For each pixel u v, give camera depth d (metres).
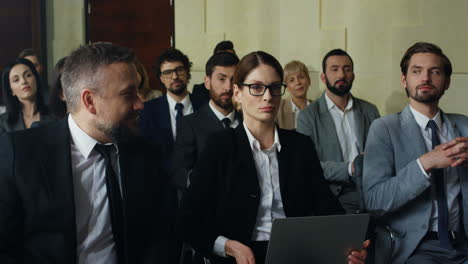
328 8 5.95
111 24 7.04
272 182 2.59
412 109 3.14
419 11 5.62
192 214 2.51
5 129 4.34
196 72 6.61
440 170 2.97
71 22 7.07
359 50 5.82
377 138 3.10
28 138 2.08
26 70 4.33
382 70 5.76
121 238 2.14
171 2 6.83
